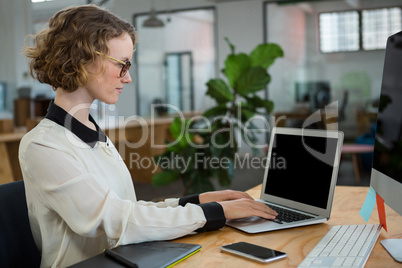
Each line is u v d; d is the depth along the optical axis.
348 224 1.23
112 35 1.08
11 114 7.16
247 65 3.01
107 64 1.09
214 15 8.41
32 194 1.11
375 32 7.32
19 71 7.12
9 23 7.16
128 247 1.00
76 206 1.02
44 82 1.14
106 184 1.19
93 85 1.11
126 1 8.84
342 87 7.56
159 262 0.90
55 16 1.10
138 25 8.98
